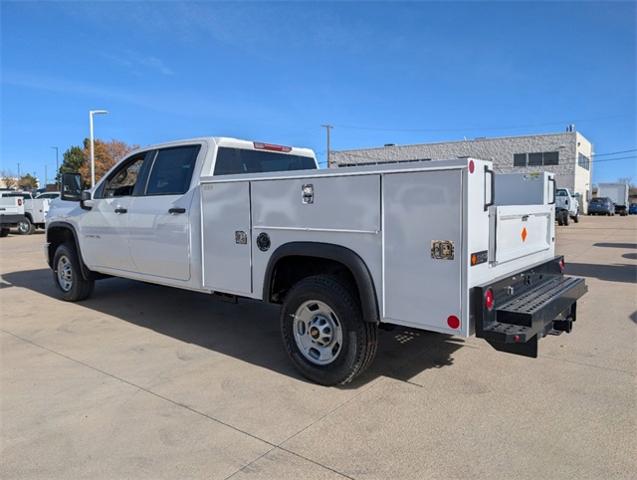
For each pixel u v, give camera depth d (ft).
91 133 99.30
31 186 254.68
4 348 17.21
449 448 10.37
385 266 12.07
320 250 13.08
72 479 9.45
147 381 14.16
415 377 14.23
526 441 10.61
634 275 30.66
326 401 12.70
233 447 10.53
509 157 147.54
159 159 18.88
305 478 9.41
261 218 14.57
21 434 11.17
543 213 15.06
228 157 17.95
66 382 14.12
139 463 9.96
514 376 14.24
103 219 20.90
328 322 13.55
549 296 13.01
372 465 9.80
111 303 23.93
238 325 20.06
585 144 164.66
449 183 10.95
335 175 12.75
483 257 11.41
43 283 29.78
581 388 13.34
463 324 11.00
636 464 9.70
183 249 17.24
